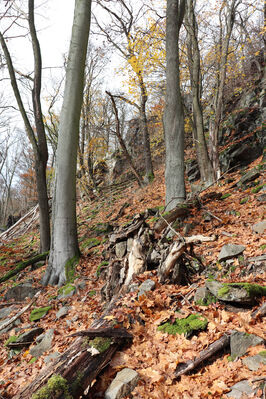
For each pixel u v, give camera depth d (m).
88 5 7.97
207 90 17.42
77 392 2.54
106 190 23.08
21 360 4.39
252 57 17.86
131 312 3.39
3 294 7.88
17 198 51.69
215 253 5.14
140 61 14.66
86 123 22.86
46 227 10.73
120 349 3.08
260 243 4.86
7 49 10.50
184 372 2.61
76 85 7.86
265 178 9.11
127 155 16.34
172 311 3.43
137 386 2.56
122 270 4.44
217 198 8.66
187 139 20.36
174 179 8.24
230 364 2.50
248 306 3.16
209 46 15.65
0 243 16.72
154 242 4.62
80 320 4.72
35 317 5.62
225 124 15.68
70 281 7.06
